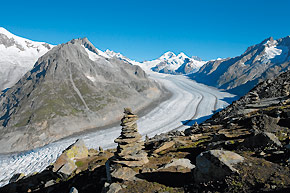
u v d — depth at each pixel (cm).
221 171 887
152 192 1035
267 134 1098
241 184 797
